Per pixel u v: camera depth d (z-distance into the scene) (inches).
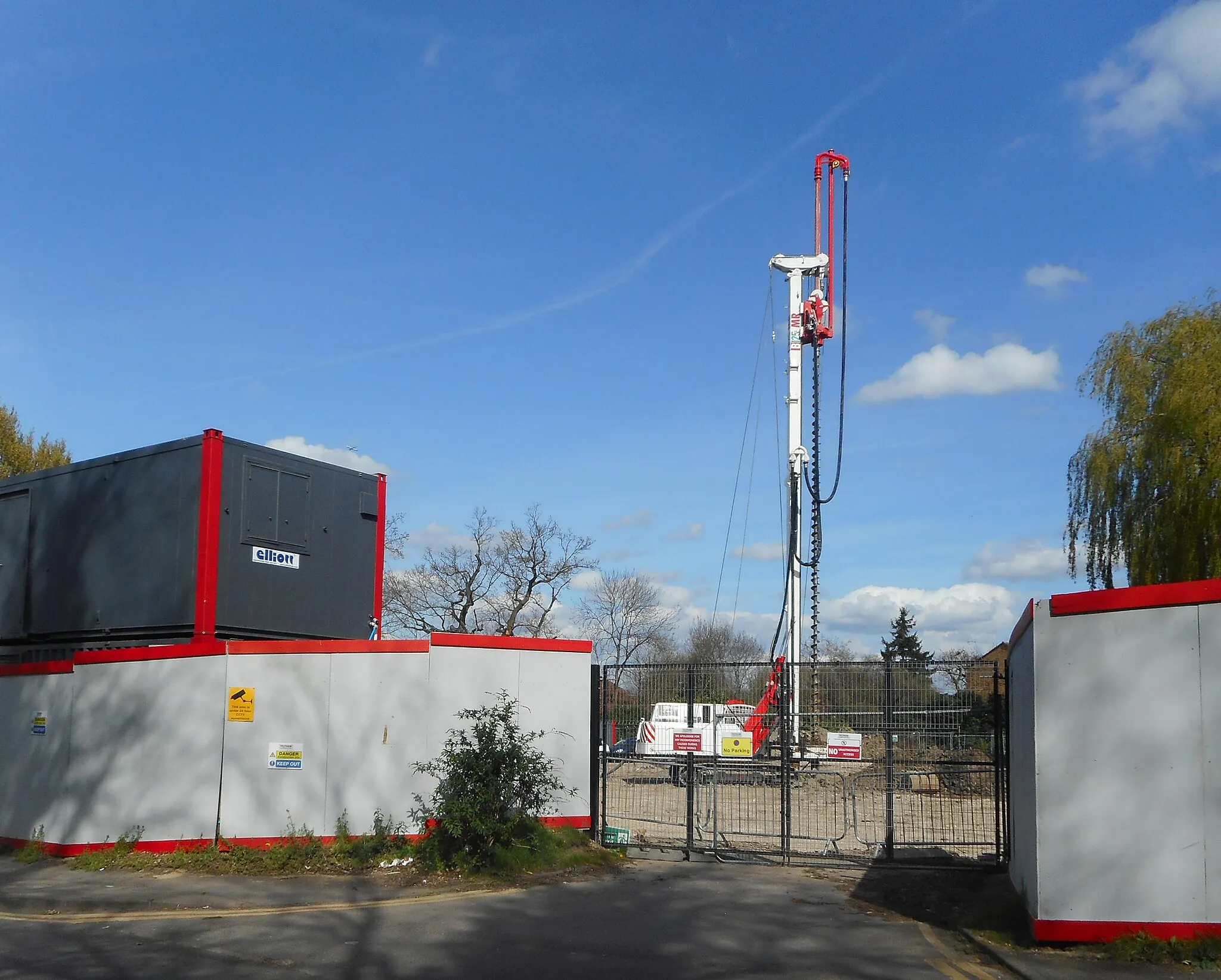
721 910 435.2
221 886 485.7
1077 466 1034.7
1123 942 335.0
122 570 662.5
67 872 542.0
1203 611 342.3
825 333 1235.2
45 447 1572.3
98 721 600.7
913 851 581.3
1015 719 458.3
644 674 631.2
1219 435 880.3
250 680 575.5
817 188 1258.6
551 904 446.6
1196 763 338.0
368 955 352.8
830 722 581.6
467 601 1973.4
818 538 1162.6
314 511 690.8
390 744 560.7
